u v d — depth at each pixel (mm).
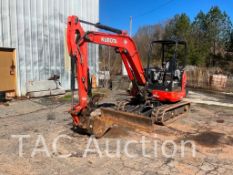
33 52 12102
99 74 16719
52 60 13016
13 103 10570
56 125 7609
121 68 28344
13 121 8039
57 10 13062
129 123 7000
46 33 12625
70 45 6004
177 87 8711
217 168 5070
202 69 22812
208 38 39000
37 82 12070
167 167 5055
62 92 12719
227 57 40375
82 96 6262
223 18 39875
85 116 6344
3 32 10844
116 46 7188
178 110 8992
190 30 38000
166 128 7543
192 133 7152
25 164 5109
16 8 11258
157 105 8492
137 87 8320
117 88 15469
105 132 6816
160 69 8617
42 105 10367
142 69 8188
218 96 14531
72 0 13844
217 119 8828
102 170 4891
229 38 40562
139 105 8539
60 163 5160
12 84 11375
